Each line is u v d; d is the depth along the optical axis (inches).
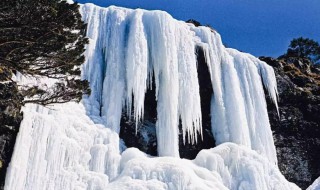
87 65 824.9
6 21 458.6
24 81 639.1
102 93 829.2
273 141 994.1
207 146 924.0
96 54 850.8
